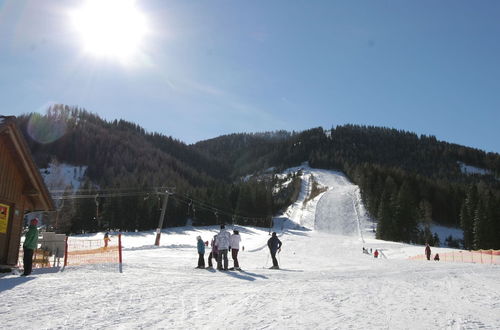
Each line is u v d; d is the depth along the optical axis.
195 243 62.59
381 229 95.00
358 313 7.42
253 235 90.94
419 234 100.88
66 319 6.41
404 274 14.45
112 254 24.77
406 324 6.64
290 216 128.12
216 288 9.99
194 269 15.89
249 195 123.69
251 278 12.52
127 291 9.01
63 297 8.12
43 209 15.57
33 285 9.43
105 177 161.88
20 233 14.67
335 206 131.75
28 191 14.80
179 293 9.05
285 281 11.70
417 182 133.12
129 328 6.00
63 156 180.38
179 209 112.12
